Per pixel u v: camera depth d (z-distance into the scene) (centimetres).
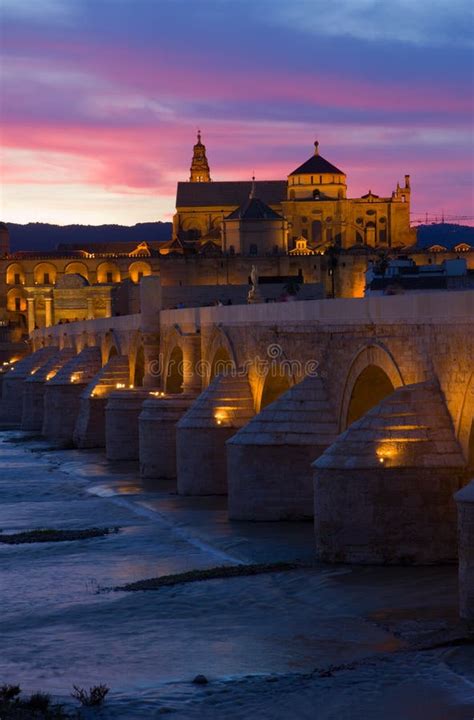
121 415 13962
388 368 7369
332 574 6531
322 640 5328
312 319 8744
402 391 6775
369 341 7638
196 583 6588
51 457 14988
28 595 6569
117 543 8150
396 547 6675
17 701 4528
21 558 7738
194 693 4653
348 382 8125
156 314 14550
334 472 6756
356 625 5538
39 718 4312
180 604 6144
